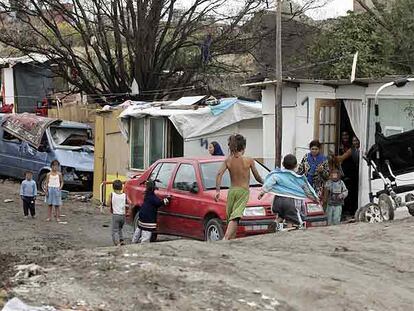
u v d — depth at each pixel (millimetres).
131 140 19250
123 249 8320
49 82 34531
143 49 27094
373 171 11992
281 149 15820
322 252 8688
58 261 7477
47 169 21984
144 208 12625
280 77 15445
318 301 6414
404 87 13070
